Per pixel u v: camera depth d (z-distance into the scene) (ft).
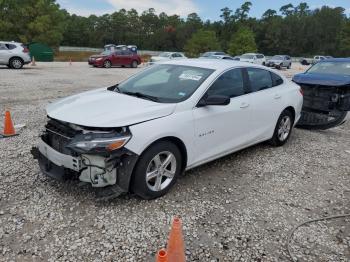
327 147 21.68
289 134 21.52
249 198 14.19
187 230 11.72
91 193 13.71
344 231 12.23
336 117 24.98
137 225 11.83
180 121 13.67
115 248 10.65
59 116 13.01
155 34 375.66
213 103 14.48
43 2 192.13
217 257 10.52
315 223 12.64
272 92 19.26
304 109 26.30
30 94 37.06
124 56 93.30
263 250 10.94
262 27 360.07
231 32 355.36
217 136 15.58
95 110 13.16
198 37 245.86
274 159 18.78
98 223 11.84
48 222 11.78
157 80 16.16
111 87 16.99
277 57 130.82
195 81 15.33
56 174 13.12
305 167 17.95
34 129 22.61
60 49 247.50
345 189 15.58
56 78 54.85
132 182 12.84
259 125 18.37
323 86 25.11
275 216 12.92
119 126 12.12
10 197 13.25
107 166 12.08
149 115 13.00
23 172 15.44
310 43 357.41
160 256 8.38
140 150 12.37
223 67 16.51
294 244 11.33
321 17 365.61
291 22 358.84
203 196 14.10
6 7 184.85
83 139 11.82
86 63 112.57
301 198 14.48
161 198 13.69
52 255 10.23
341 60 29.81
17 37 188.75
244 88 17.39
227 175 16.31
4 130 20.88
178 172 14.23
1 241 10.75
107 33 380.17
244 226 12.16
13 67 71.15
